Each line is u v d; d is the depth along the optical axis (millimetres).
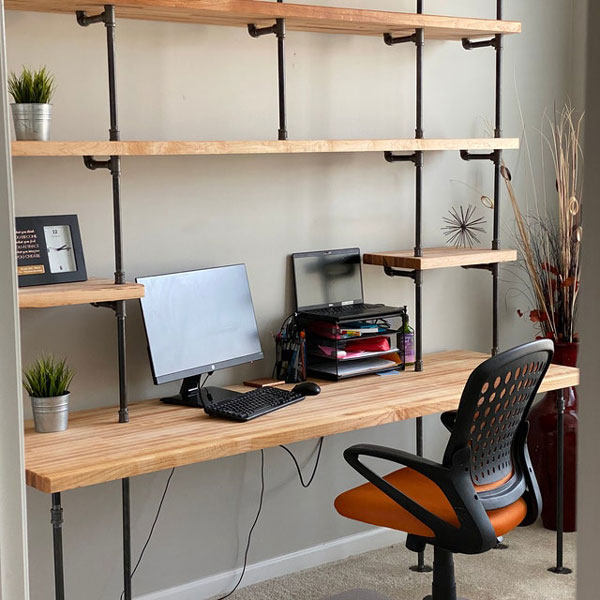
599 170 438
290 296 3213
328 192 3289
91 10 2537
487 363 2199
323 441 3373
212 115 2963
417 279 3186
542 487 3678
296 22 2885
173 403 2789
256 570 3213
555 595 3055
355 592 3109
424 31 3191
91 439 2371
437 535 2318
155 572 2975
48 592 2746
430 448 3699
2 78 946
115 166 2457
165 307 2699
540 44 3877
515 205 3621
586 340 452
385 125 3418
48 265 2471
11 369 955
